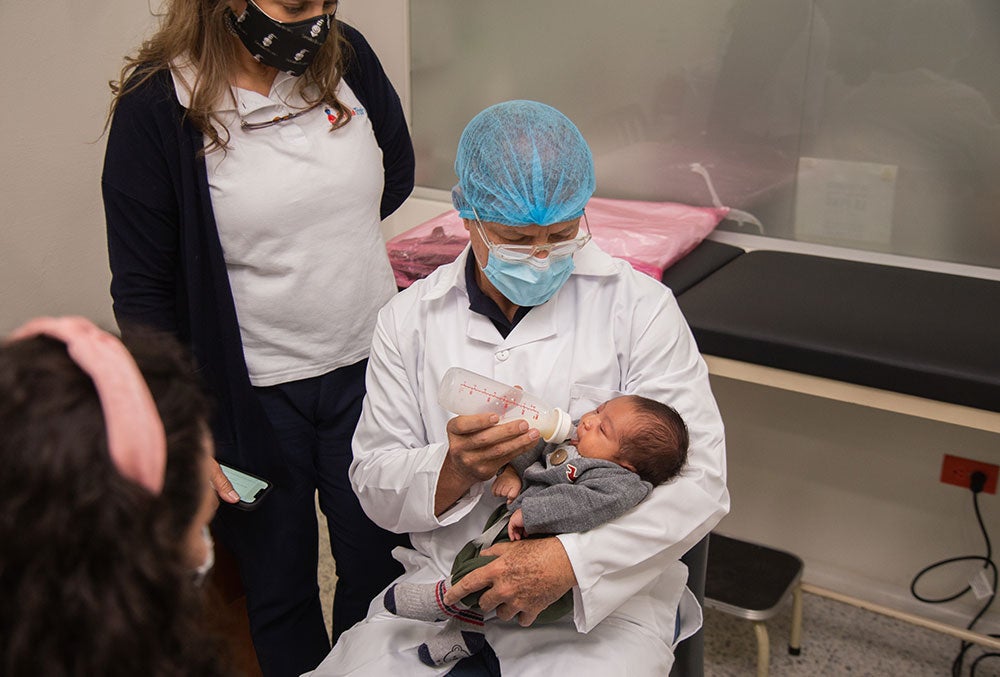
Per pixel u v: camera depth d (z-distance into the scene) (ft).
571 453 4.26
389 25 9.24
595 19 8.11
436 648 4.31
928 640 7.50
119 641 1.85
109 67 7.45
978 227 6.99
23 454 1.82
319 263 5.46
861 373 5.69
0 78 6.77
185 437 2.08
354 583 6.13
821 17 7.07
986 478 7.14
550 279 4.40
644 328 4.67
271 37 4.84
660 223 7.58
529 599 4.05
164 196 5.04
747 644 7.50
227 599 6.13
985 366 5.43
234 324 5.27
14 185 7.02
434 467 4.43
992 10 6.45
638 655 4.32
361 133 5.62
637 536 4.12
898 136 7.07
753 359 6.04
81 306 7.72
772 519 8.28
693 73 7.77
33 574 1.81
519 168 4.20
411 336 4.84
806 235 7.73
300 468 5.85
